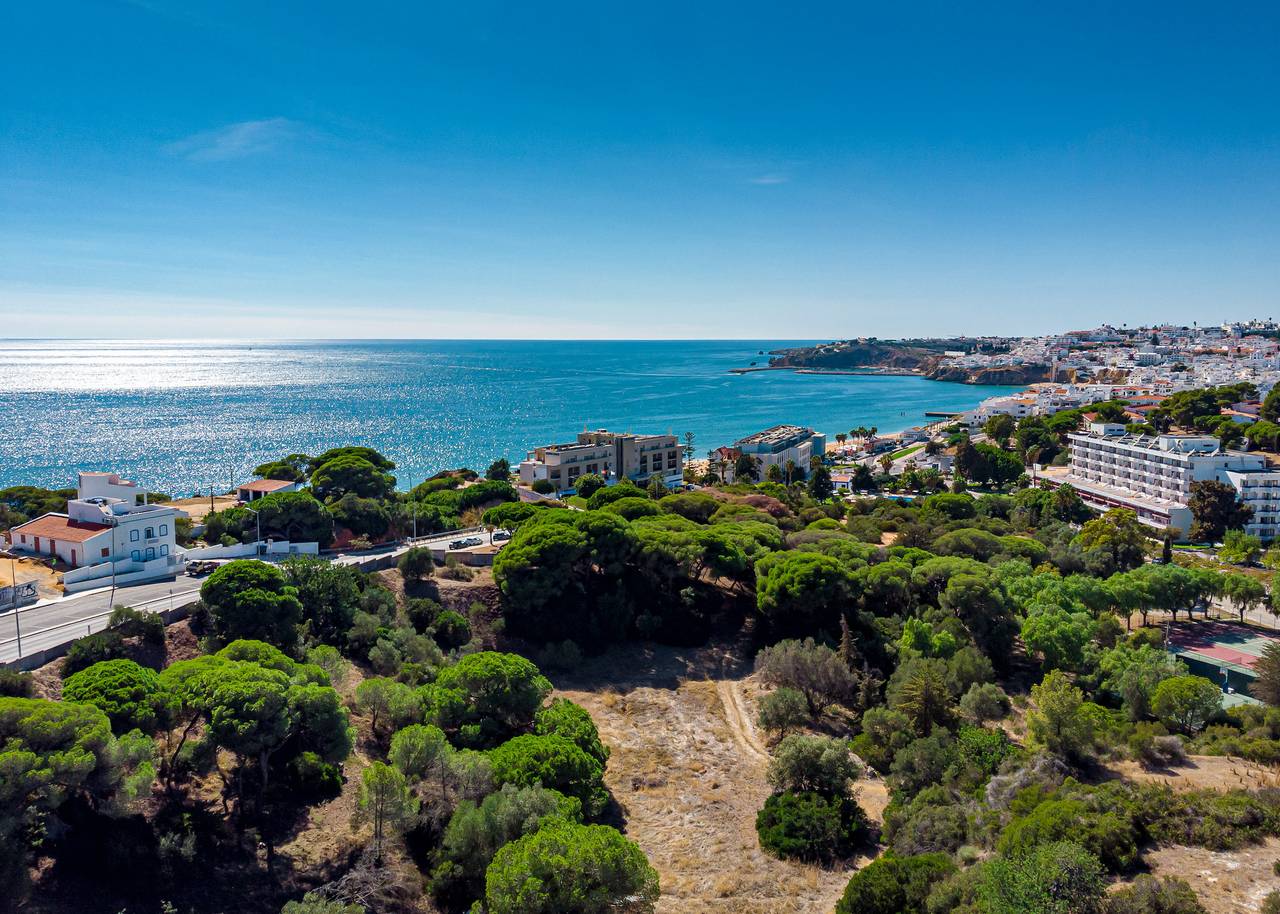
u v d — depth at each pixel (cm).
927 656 7262
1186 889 3184
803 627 8019
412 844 4419
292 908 3356
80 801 3906
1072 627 7369
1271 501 15075
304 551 9481
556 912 3475
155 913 3569
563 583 8038
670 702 6956
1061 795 4184
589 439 18712
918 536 11638
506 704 5684
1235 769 4903
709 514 11812
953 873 3753
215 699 4212
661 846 4866
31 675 4984
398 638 6819
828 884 4456
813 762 5234
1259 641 8856
